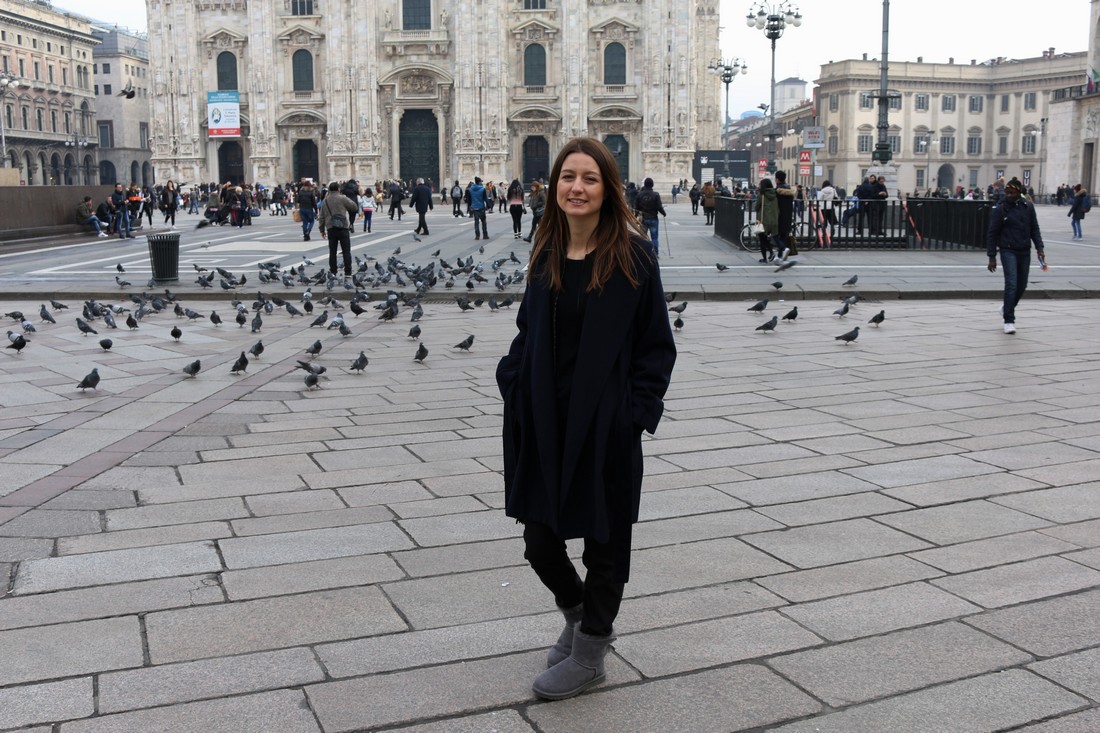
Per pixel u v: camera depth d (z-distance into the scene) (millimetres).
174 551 5566
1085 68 100000
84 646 4445
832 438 7992
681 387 10000
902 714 3873
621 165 73750
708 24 82938
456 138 73188
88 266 24453
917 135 106062
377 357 11797
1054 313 15555
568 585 4137
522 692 4078
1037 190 105188
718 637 4543
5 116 88625
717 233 33406
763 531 5871
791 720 3854
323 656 4367
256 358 11641
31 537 5770
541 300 3930
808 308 16328
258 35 73062
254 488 6715
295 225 46688
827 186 32750
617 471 3855
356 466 7238
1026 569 5277
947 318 15031
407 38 72562
